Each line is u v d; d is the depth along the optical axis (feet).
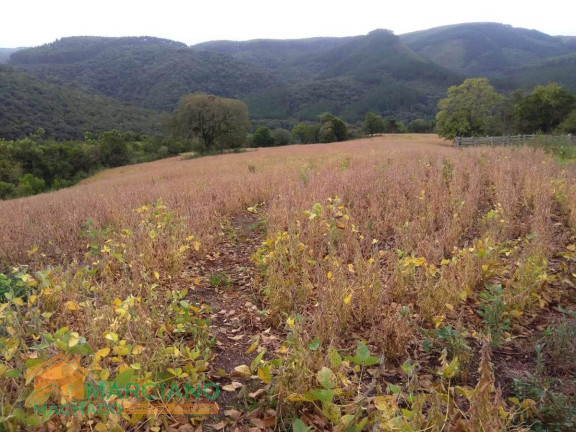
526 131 152.46
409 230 17.35
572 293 13.23
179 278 15.80
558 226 20.21
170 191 36.29
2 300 13.38
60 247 20.99
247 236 22.52
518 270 12.97
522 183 27.25
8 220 28.71
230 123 178.09
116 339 7.87
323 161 61.36
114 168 170.60
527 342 10.94
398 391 7.54
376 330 11.13
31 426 7.05
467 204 21.76
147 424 7.95
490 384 6.85
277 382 8.50
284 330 12.03
